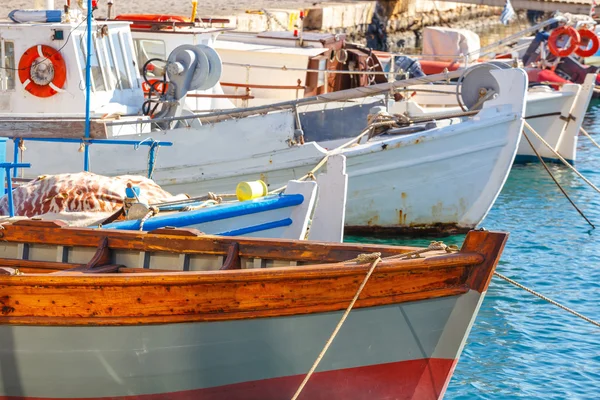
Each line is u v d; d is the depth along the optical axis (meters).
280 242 7.54
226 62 18.38
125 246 7.82
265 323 7.07
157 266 7.83
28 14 13.70
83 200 9.35
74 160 13.79
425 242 14.52
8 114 12.98
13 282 7.08
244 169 13.79
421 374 7.25
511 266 13.13
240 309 7.03
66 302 7.08
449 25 52.66
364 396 7.28
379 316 7.04
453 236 14.58
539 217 16.17
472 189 14.26
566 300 11.74
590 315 11.20
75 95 13.62
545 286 12.27
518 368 9.70
